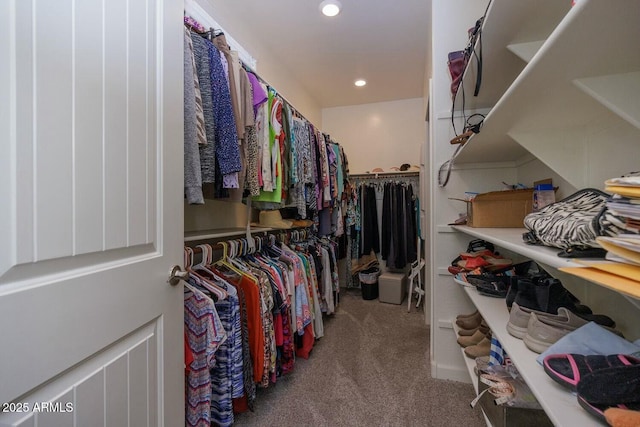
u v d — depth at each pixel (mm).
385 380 1706
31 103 516
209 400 1097
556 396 524
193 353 1085
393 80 3248
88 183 621
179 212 929
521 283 889
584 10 374
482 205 1293
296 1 2023
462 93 1500
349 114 3986
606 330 623
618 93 544
